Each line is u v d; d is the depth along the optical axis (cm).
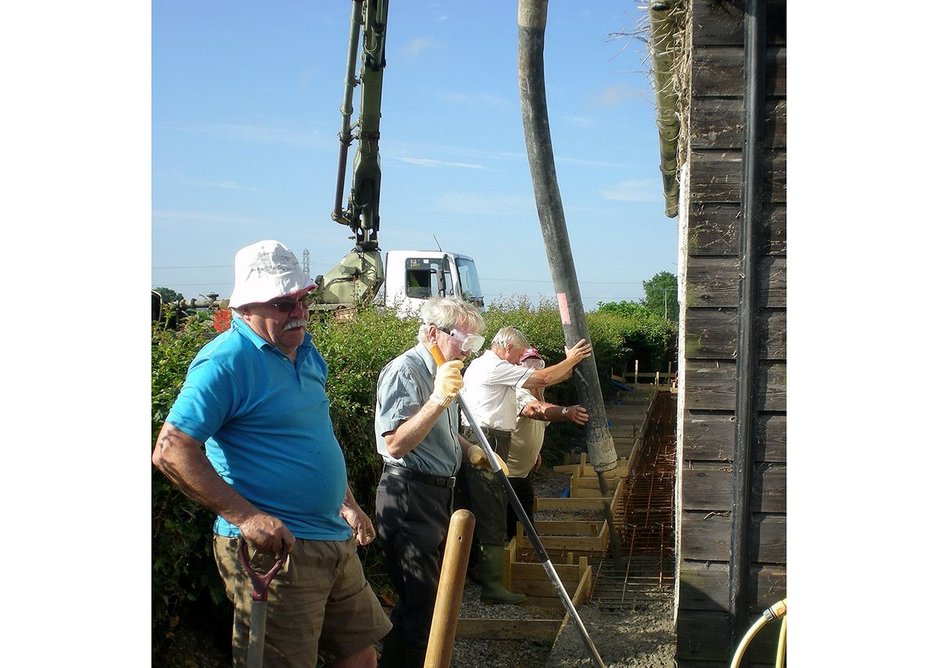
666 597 518
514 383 529
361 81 1280
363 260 1362
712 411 346
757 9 326
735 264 341
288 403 285
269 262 283
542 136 464
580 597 492
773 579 340
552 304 1330
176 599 364
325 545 294
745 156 333
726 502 346
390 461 390
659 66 450
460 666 447
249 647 254
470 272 1595
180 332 414
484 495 517
